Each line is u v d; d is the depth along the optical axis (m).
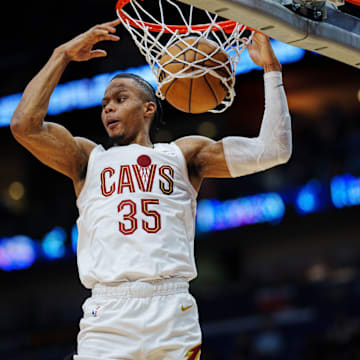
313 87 16.97
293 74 16.77
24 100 3.93
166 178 4.04
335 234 15.55
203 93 4.11
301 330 14.41
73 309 18.52
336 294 14.47
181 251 3.94
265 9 3.73
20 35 18.30
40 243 18.70
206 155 4.20
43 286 18.67
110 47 16.72
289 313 14.80
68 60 4.02
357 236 15.35
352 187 15.01
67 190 19.31
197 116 17.84
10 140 19.69
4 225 19.38
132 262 3.82
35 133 3.93
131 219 3.88
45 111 3.95
